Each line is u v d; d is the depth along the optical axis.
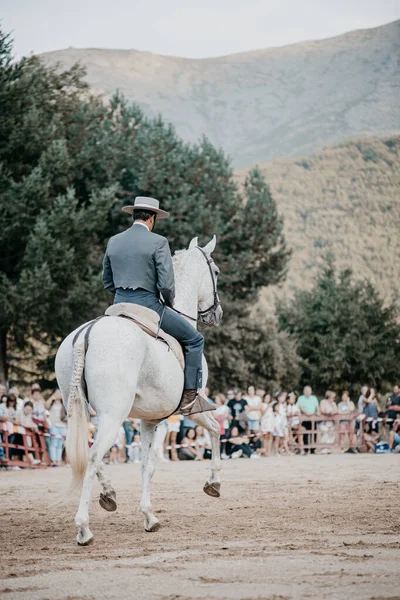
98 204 35.94
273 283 44.22
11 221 35.09
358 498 12.08
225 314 42.31
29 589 5.92
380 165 109.56
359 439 29.25
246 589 5.74
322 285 53.16
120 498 12.70
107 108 44.47
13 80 37.56
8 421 21.39
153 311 8.76
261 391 27.42
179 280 10.13
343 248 90.50
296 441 29.86
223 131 168.38
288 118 170.50
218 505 11.50
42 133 36.88
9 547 7.97
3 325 36.25
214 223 39.50
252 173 44.94
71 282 35.84
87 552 7.55
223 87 187.12
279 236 43.97
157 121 44.81
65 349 8.41
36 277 33.25
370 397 29.45
